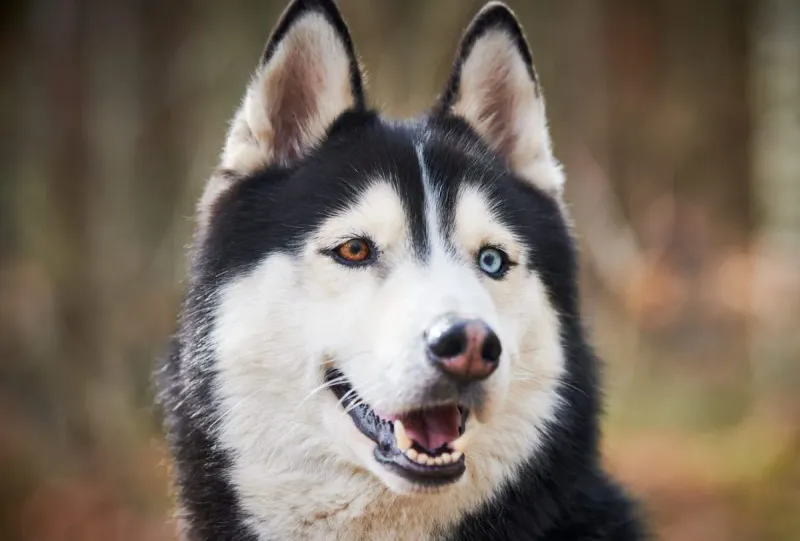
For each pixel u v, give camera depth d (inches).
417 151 160.2
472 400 136.6
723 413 474.3
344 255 151.3
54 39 462.9
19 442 406.6
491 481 153.5
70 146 462.6
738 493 370.6
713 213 627.2
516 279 157.2
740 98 647.8
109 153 466.6
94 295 446.9
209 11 487.8
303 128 168.6
